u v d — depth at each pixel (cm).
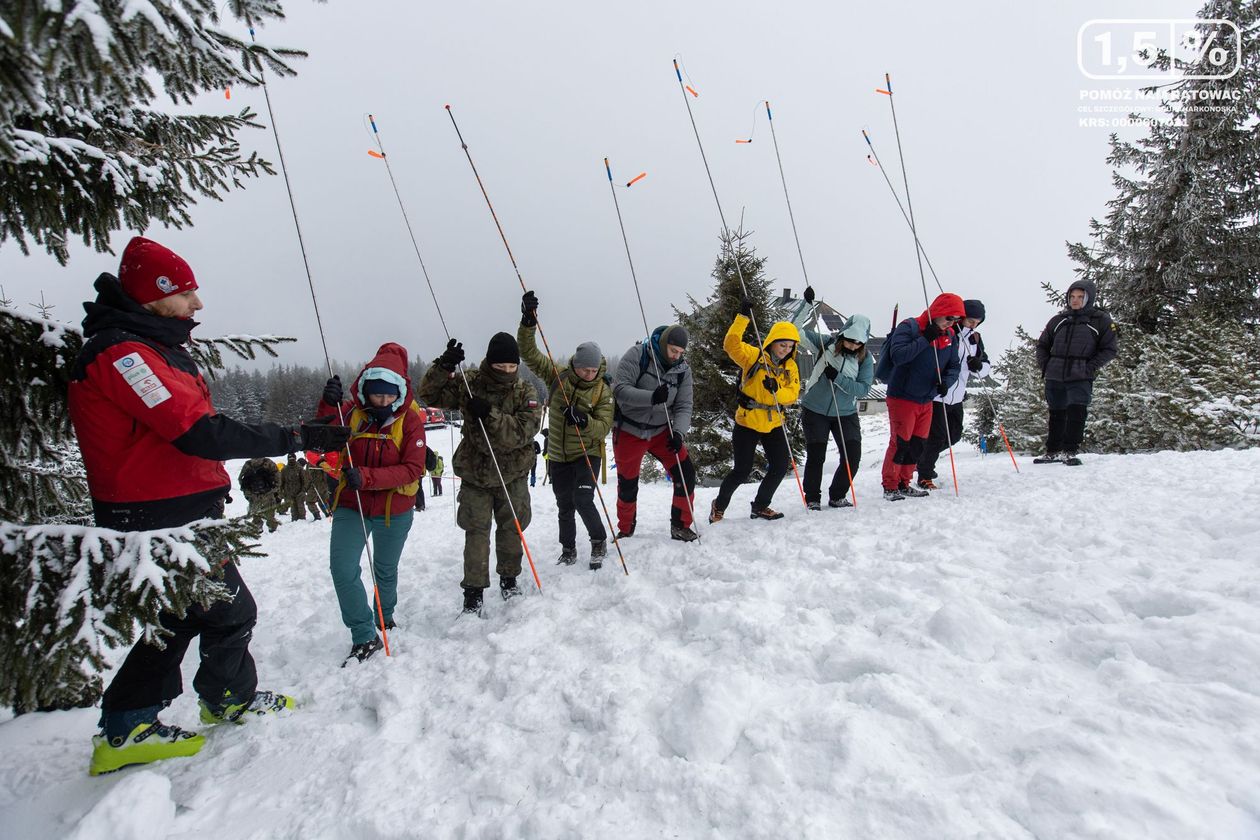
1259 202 1554
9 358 263
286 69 253
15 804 236
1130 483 477
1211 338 1238
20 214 276
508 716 261
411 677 317
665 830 187
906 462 561
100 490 230
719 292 1545
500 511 412
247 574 676
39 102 183
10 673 203
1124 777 173
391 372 354
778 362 508
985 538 384
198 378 252
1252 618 234
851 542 416
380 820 208
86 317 239
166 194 325
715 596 345
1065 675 231
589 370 438
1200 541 326
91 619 203
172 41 184
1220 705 195
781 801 187
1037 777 177
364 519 363
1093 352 645
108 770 250
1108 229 1736
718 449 1538
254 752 264
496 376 395
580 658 303
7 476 277
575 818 194
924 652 250
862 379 545
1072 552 340
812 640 278
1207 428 1037
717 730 218
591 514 448
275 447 253
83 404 226
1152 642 232
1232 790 167
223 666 274
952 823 170
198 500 242
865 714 216
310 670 353
